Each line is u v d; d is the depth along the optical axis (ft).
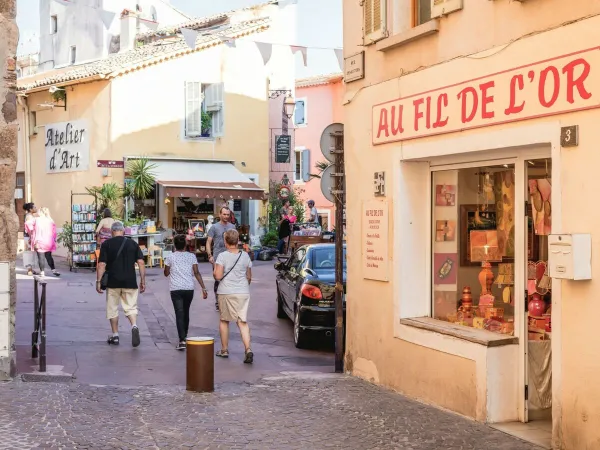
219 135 96.89
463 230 28.19
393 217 30.04
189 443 22.76
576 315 21.16
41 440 22.44
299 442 23.07
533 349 25.14
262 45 43.47
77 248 77.05
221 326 38.40
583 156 20.94
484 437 23.36
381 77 30.76
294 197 103.65
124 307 40.88
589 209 20.75
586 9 20.89
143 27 107.76
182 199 93.15
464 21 25.84
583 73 20.81
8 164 29.78
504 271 26.27
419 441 23.11
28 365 33.91
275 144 105.19
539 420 25.17
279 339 43.98
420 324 28.30
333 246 44.42
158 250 82.38
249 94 99.14
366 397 29.01
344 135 33.63
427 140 27.81
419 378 28.40
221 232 49.29
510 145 23.61
